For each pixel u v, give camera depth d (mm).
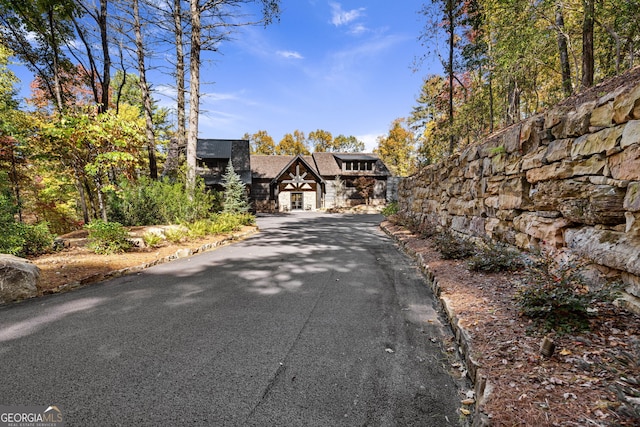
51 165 8766
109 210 9727
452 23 12953
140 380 2387
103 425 1906
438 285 4383
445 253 5816
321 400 2164
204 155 22391
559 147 3713
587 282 3100
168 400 2148
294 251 8102
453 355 2795
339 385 2344
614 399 1683
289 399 2174
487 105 13133
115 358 2719
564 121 3697
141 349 2881
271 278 5426
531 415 1639
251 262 6730
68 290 4680
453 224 7762
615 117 2875
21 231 5922
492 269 4629
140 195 9992
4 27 10047
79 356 2746
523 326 2756
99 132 6906
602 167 3064
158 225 9633
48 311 3838
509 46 7281
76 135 6863
